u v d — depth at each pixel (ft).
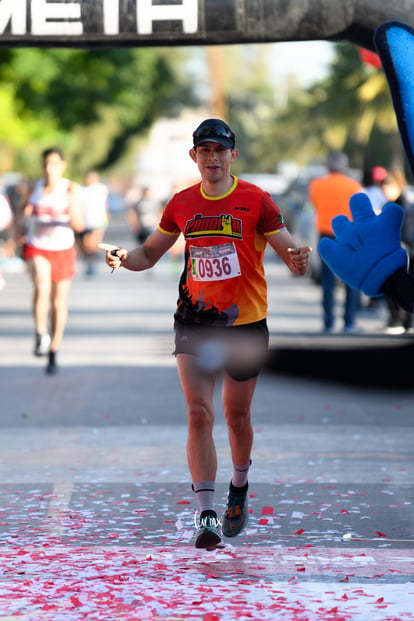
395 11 51.88
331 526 42.63
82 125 289.33
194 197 38.55
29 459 54.60
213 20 52.11
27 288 176.45
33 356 95.04
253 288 38.58
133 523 42.91
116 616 32.07
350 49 347.56
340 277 44.09
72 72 254.06
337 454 55.93
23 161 464.24
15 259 222.69
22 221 82.84
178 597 33.81
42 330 85.97
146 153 561.43
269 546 39.81
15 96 264.72
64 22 52.11
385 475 51.26
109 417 66.49
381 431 62.18
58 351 98.07
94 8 52.08
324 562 37.76
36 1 52.03
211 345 38.50
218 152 37.78
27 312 136.67
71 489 48.49
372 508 45.34
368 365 85.71
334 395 74.38
